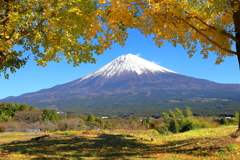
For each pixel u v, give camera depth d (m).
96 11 8.52
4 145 11.07
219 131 13.63
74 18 9.01
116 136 13.55
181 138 12.66
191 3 7.91
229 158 6.70
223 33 8.89
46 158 7.54
